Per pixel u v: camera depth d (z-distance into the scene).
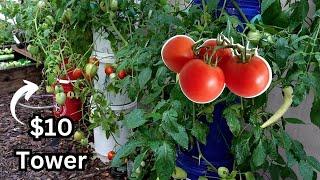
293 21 1.16
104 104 1.85
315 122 1.13
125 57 1.54
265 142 1.15
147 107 1.84
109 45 1.92
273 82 1.12
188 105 1.12
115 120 1.85
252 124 1.13
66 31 2.04
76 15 1.86
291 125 1.49
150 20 1.45
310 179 1.12
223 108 1.31
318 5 1.17
